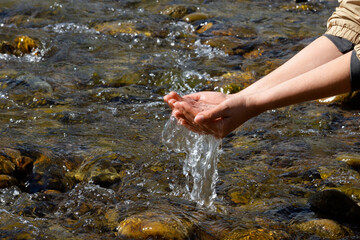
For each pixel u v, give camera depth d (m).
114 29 6.09
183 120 2.59
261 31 6.28
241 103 2.43
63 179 2.98
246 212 2.69
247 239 2.41
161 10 6.95
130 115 3.98
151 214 2.56
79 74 4.72
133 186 2.93
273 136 3.69
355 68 2.28
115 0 7.34
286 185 3.00
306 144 3.56
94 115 3.92
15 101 4.07
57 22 6.29
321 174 3.12
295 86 2.38
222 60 5.32
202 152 2.85
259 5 7.54
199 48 5.67
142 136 3.60
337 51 2.62
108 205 2.71
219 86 4.61
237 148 3.49
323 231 2.51
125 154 3.26
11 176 2.91
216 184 2.97
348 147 3.52
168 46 5.70
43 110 3.94
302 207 2.75
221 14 6.94
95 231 2.46
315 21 6.81
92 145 3.38
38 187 2.89
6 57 5.05
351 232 2.52
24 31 5.89
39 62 5.00
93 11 6.74
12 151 3.11
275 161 3.30
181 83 4.68
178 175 3.06
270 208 2.73
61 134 3.53
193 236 2.41
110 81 4.61
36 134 3.49
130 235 2.38
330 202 2.69
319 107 4.24
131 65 5.00
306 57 2.66
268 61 5.30
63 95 4.25
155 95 4.42
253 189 2.93
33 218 2.55
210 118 2.42
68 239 2.37
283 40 5.97
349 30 2.58
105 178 2.98
